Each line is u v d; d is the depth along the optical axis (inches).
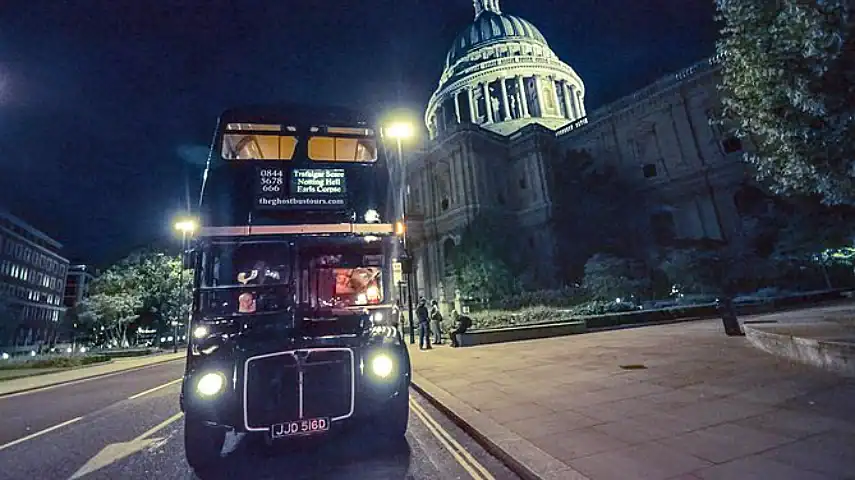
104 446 253.8
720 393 237.1
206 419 182.9
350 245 240.2
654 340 515.8
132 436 275.0
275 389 186.7
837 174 246.7
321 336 209.0
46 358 1015.6
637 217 1715.1
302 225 236.8
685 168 1683.1
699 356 364.5
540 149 2039.9
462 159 2020.2
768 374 271.7
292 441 229.6
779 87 246.2
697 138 1675.7
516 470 169.8
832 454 146.5
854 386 225.5
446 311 1100.5
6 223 2573.8
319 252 234.5
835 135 230.8
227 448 228.5
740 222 1504.7
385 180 264.2
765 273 1143.6
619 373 321.7
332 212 244.4
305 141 255.3
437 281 2004.2
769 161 302.7
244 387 184.1
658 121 1800.0
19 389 560.1
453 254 1802.4
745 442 164.6
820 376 254.2
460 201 1975.9
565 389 285.0
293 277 227.1
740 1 255.3
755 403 212.4
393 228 253.4
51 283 3107.8
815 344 280.1
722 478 137.0
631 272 1369.3
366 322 226.2
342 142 262.5
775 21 235.3
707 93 1658.5
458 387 325.7
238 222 230.1
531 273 1748.3
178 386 518.9
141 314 1776.6
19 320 2642.7
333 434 216.2
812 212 1082.1
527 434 199.0
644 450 166.4
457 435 227.3
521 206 2052.2
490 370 391.9
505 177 2112.5
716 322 708.7
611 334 654.5
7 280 2566.4
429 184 2176.4
